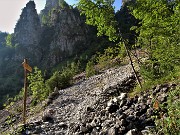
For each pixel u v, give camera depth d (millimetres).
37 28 167375
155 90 12461
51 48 135375
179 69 12234
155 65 16047
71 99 22031
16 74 142250
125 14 87312
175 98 9812
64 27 133750
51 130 13906
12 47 178000
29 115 23094
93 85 25547
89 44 118125
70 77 36781
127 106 12445
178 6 11422
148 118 10375
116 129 10258
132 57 30297
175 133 7617
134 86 17328
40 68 131125
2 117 27672
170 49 11281
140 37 17062
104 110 13172
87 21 17406
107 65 37656
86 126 12062
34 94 32688
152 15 12375
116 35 17141
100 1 16500
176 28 11250
